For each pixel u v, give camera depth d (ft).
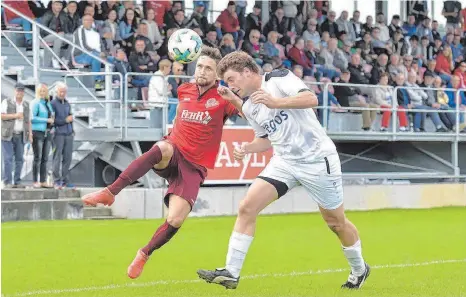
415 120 111.55
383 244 61.82
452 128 114.93
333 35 119.96
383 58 115.14
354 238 40.34
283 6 117.80
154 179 89.56
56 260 52.49
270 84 37.47
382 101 108.06
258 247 59.52
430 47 132.16
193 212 86.79
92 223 77.77
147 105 95.86
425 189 102.06
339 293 39.50
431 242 63.26
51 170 89.25
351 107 103.86
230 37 108.47
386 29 126.21
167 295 39.27
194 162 40.83
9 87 93.40
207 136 40.91
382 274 46.60
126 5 104.22
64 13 100.07
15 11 94.48
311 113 38.19
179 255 55.21
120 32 103.55
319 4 121.08
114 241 62.95
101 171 94.32
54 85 94.58
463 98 126.52
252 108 38.14
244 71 37.65
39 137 82.64
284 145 38.01
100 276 46.03
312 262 51.93
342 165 113.29
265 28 116.06
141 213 84.33
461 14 139.95
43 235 66.80
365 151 114.93
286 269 48.80
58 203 81.66
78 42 97.25
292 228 73.61
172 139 40.91
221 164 89.25
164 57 104.22
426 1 138.00
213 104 40.73
